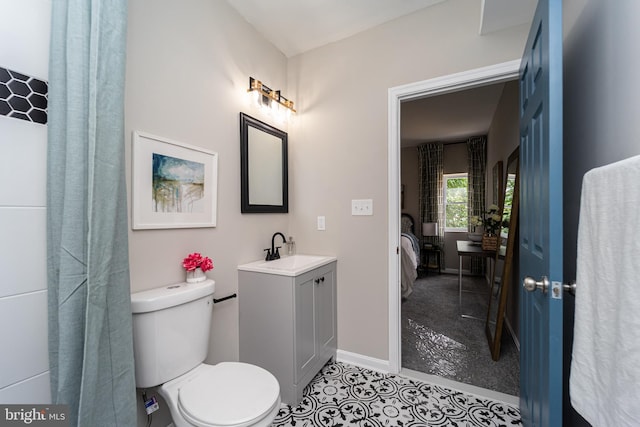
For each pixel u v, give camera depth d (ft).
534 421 3.76
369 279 6.64
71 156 2.88
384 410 5.06
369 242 6.65
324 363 6.31
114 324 3.10
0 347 2.70
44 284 3.00
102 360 2.97
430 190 17.29
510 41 5.27
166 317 3.84
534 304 3.73
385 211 6.47
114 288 3.12
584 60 3.34
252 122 6.35
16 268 2.81
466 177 17.07
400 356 6.39
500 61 5.33
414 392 5.58
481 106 11.42
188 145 4.82
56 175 2.96
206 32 5.25
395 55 6.34
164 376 3.79
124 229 3.27
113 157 3.13
